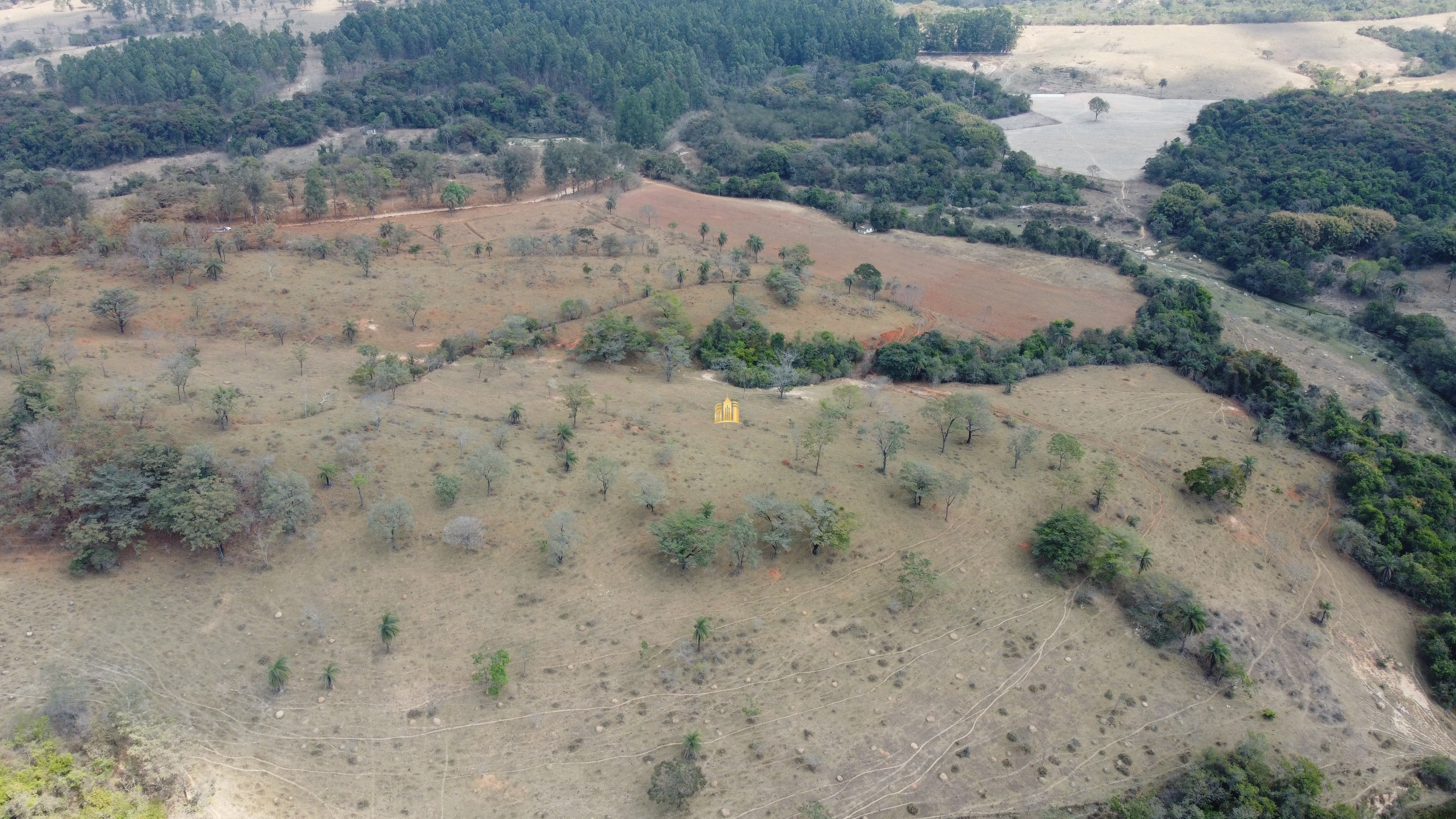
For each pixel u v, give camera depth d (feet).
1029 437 323.98
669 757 212.43
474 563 261.03
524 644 238.07
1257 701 242.78
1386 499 320.91
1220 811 210.59
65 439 263.90
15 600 228.84
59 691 200.64
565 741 214.07
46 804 167.53
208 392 313.53
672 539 263.70
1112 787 215.72
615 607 252.62
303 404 322.14
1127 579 272.10
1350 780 226.79
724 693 230.07
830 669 239.91
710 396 368.68
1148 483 326.24
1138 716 234.58
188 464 256.73
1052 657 248.73
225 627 232.94
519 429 322.34
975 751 221.25
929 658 245.45
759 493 296.30
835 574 271.08
